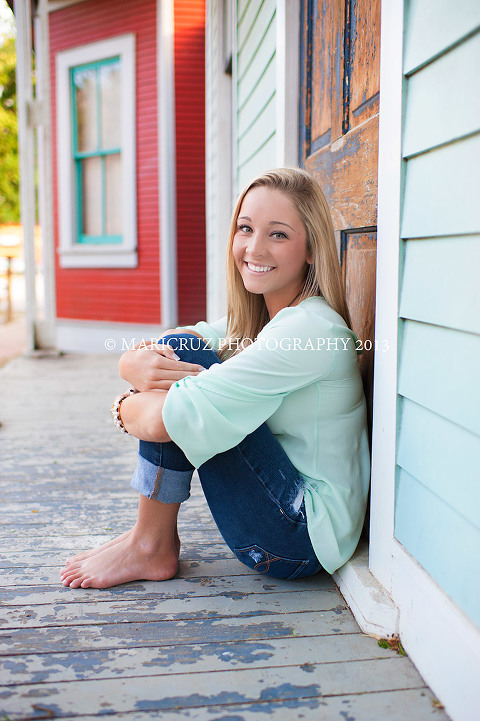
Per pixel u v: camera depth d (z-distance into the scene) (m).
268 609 1.59
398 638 1.45
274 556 1.64
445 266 1.19
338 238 2.08
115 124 7.07
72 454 3.12
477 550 1.09
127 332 7.14
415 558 1.35
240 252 1.66
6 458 3.04
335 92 2.03
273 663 1.37
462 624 1.14
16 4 5.87
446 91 1.17
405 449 1.39
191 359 1.68
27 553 1.94
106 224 7.33
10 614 1.57
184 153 6.70
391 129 1.41
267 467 1.56
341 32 1.96
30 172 6.21
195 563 1.87
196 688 1.28
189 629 1.50
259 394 1.48
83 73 7.23
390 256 1.43
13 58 20.27
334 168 2.05
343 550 1.64
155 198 6.80
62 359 6.34
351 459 1.65
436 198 1.22
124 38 6.73
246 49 3.75
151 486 1.64
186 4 6.48
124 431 1.63
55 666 1.35
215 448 1.48
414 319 1.32
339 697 1.25
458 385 1.14
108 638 1.46
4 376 5.36
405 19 1.33
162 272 6.84
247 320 1.84
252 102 3.55
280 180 1.61
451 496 1.18
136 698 1.25
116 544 1.78
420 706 1.23
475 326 1.08
